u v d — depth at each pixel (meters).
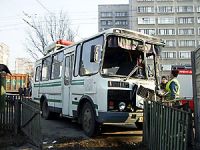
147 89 9.33
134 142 8.78
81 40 10.84
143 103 8.62
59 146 8.46
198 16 86.62
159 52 10.41
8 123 10.70
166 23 87.06
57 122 13.73
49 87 14.12
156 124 7.21
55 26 33.78
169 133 6.27
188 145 5.34
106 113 8.88
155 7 87.81
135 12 88.25
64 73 12.16
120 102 9.10
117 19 112.38
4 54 79.69
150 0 88.06
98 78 9.27
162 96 9.92
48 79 14.35
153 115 7.50
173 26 86.81
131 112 9.12
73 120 11.41
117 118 8.93
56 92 13.08
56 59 13.41
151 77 10.05
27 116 9.59
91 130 9.58
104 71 9.24
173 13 87.12
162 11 87.56
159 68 10.34
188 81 21.08
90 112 9.74
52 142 9.02
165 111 6.58
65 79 11.99
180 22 86.94
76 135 10.19
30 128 9.23
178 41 86.19
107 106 8.93
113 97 9.05
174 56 85.56
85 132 9.99
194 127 5.82
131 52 9.79
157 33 87.00
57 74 13.09
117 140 9.20
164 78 10.98
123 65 9.56
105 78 9.10
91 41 10.10
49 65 14.38
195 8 86.94
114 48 9.48
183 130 5.52
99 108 9.10
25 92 28.06
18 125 10.42
